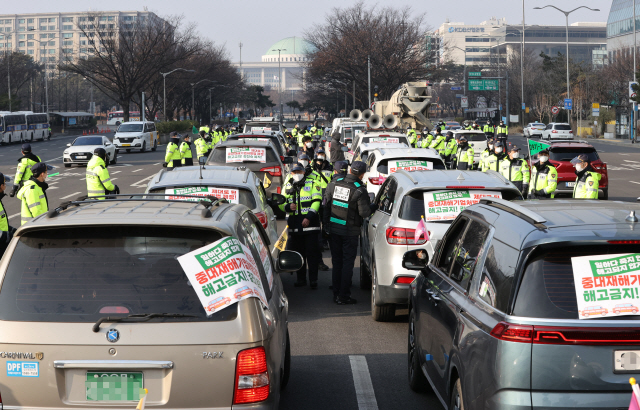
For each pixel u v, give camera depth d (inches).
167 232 146.5
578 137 2684.5
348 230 348.8
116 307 139.8
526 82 3570.4
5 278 142.3
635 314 133.6
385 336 294.5
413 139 1010.1
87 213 154.0
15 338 136.9
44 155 1785.2
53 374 136.5
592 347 131.0
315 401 216.2
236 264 145.9
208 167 378.3
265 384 140.5
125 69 2817.4
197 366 136.9
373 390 226.4
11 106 3312.0
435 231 289.0
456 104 5231.3
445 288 184.2
